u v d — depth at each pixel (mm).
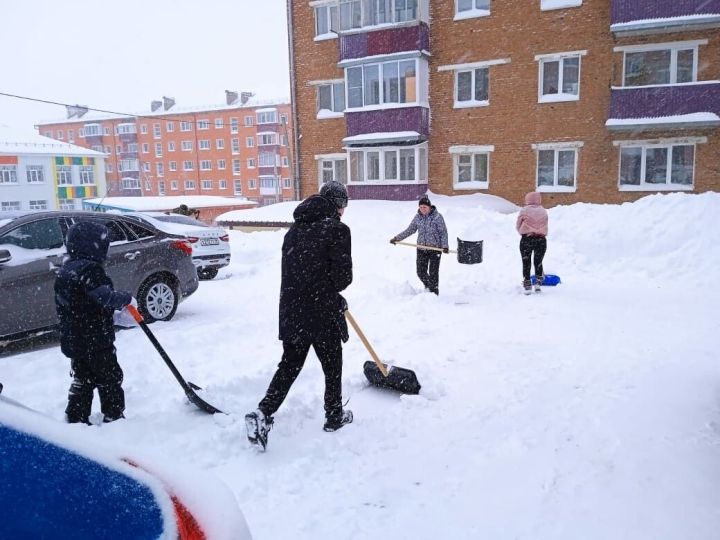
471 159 19547
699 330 6082
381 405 4254
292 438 3686
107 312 3707
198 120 67562
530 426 3738
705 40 16172
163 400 4363
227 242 11398
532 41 17938
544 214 8164
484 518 2740
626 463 3191
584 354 5262
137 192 72000
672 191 16844
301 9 21438
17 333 5734
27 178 50812
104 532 1296
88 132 74062
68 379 4883
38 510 1312
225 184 67625
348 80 20250
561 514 2744
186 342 5898
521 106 18359
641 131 16922
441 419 3924
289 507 2871
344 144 20578
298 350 3592
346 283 3576
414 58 19016
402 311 7164
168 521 1328
